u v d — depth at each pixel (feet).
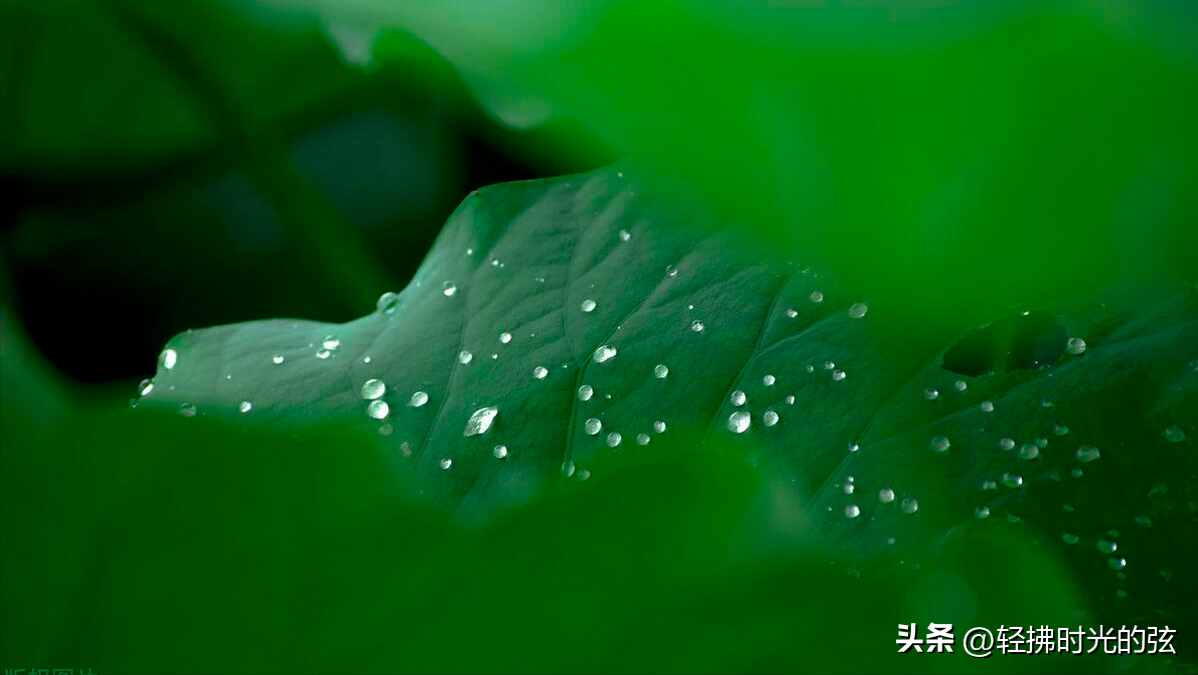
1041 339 2.53
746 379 2.56
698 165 2.04
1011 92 1.67
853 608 2.21
